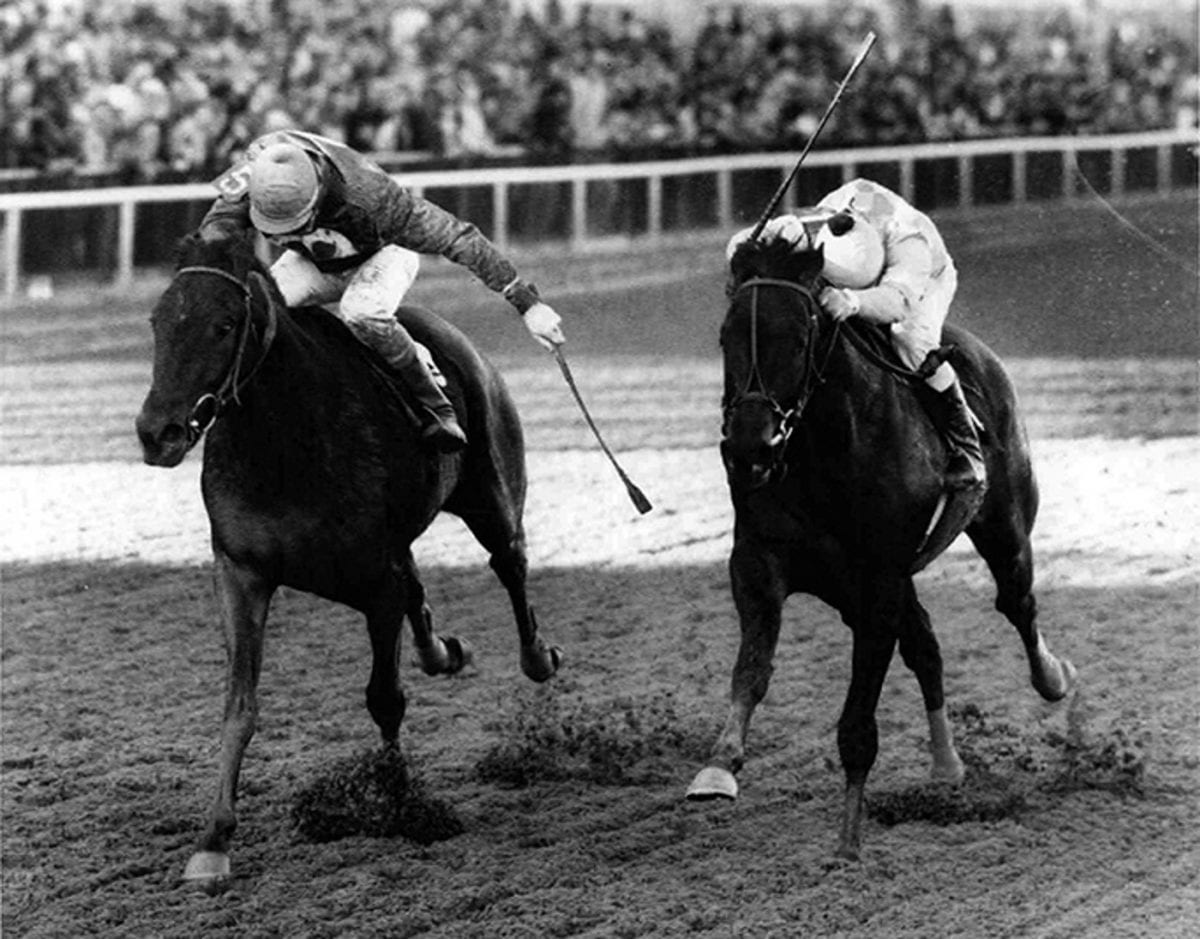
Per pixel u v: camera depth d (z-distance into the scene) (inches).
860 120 1151.0
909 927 283.0
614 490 646.5
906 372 326.6
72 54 989.2
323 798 335.0
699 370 853.8
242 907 295.1
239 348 305.4
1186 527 593.0
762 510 318.0
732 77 1137.4
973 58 1195.9
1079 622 489.1
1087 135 1208.2
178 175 988.6
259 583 322.0
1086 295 980.6
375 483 327.3
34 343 880.9
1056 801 348.8
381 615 333.4
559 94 1092.5
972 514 340.2
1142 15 1245.7
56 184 954.7
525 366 863.1
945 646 468.1
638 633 481.4
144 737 400.2
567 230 1066.1
